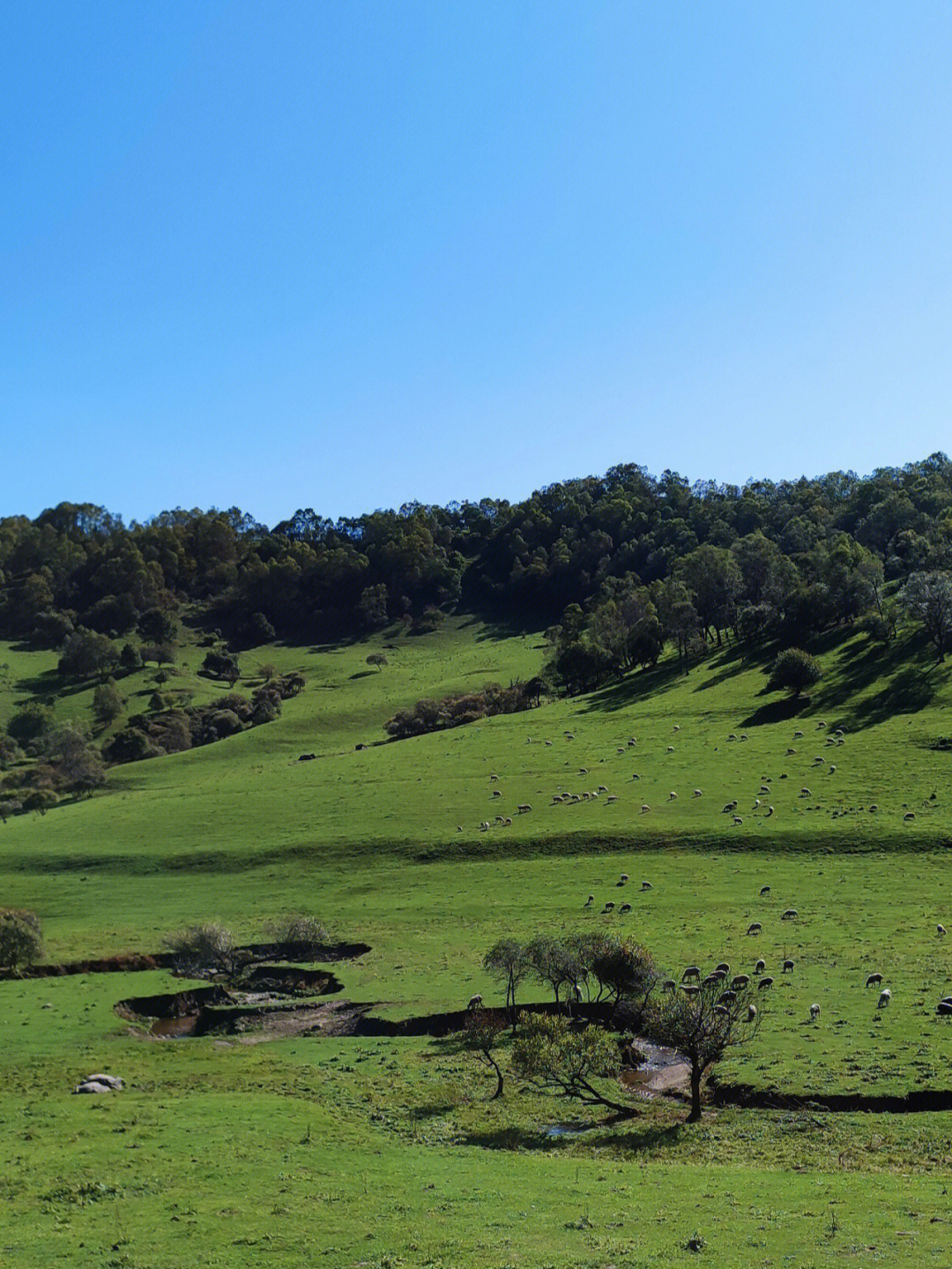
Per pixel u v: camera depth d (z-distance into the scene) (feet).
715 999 137.08
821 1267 67.26
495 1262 72.08
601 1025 157.89
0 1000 187.01
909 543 618.03
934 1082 116.88
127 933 239.09
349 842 302.86
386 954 210.79
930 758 311.47
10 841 340.59
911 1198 83.15
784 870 247.09
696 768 338.95
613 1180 93.40
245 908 258.57
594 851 278.05
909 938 185.68
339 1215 85.10
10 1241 81.66
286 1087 135.13
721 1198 85.56
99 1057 152.15
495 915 233.14
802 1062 128.26
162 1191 92.43
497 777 360.89
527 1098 129.18
